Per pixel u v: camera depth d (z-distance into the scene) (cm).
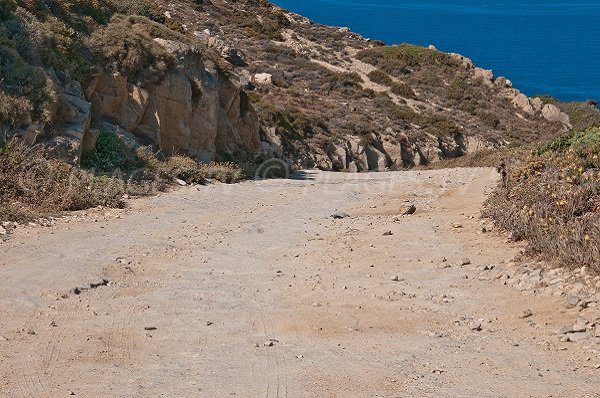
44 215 1585
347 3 18662
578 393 682
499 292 1035
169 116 2662
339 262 1284
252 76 5188
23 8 2277
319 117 4575
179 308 1001
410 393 697
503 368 755
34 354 799
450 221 1609
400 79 6462
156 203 1930
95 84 2362
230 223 1717
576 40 14350
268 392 703
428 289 1078
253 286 1138
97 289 1080
